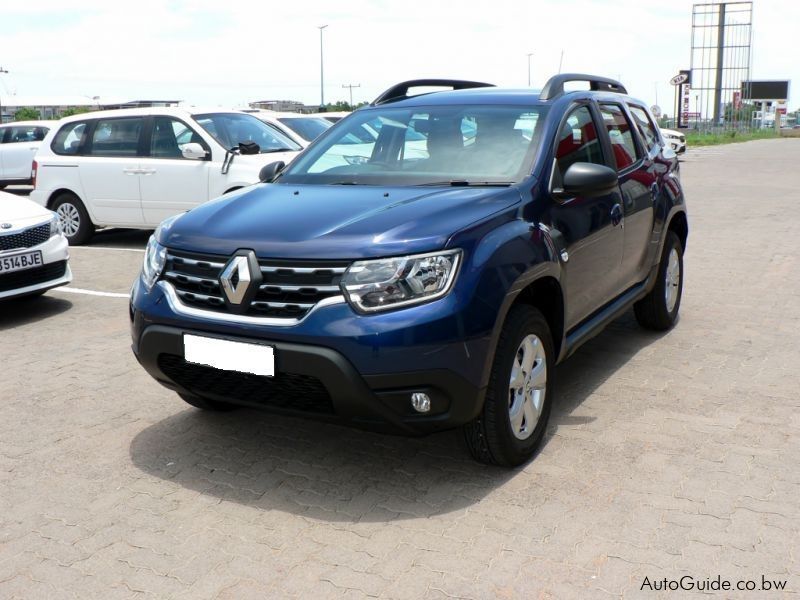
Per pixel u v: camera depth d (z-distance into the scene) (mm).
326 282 3322
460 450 4039
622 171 5082
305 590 2893
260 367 3377
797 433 4176
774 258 9094
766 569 2951
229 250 3496
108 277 8625
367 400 3271
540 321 3828
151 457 4047
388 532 3273
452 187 3967
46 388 5109
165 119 10117
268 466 3920
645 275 5500
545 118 4391
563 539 3182
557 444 4082
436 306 3283
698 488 3582
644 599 2791
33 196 10906
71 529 3357
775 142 45500
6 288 6664
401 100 5027
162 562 3098
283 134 10727
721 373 5145
